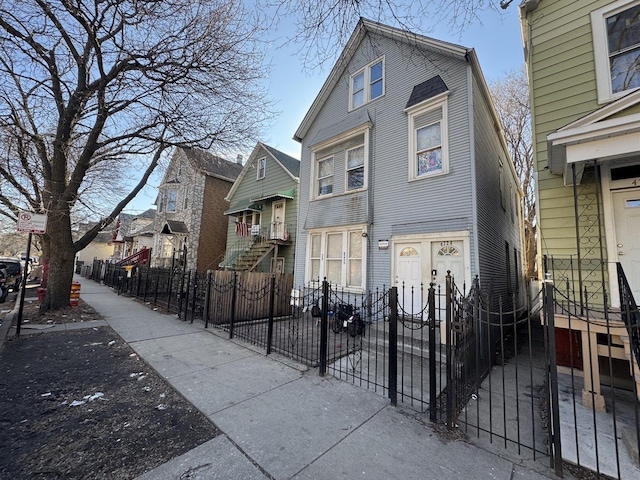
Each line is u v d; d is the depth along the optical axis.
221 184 18.86
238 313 8.34
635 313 3.34
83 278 24.89
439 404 3.72
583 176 5.18
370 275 8.48
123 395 3.74
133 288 13.49
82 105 7.83
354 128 9.45
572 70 5.50
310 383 4.22
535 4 5.99
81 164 8.63
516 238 13.62
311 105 11.14
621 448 2.86
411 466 2.54
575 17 5.57
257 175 15.74
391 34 8.77
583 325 4.05
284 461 2.55
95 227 9.31
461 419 3.45
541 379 4.92
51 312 8.20
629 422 3.37
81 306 9.61
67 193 8.43
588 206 5.10
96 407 3.43
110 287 17.30
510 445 2.92
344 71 10.38
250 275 8.78
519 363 5.96
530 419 3.48
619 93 4.99
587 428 3.27
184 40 7.34
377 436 2.97
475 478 2.42
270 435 2.93
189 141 8.77
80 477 2.31
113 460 2.52
